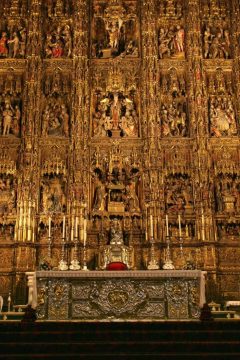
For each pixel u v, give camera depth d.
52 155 19.25
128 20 21.39
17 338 8.85
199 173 18.67
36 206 18.58
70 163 19.05
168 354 8.02
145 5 20.86
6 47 21.05
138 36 21.06
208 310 10.58
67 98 20.28
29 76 19.91
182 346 8.38
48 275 14.67
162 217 18.34
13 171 19.16
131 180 19.12
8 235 18.53
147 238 18.03
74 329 9.66
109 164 19.19
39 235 18.44
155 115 19.38
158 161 18.80
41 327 9.62
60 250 18.12
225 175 19.19
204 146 18.95
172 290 14.83
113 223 17.62
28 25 20.78
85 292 14.82
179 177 19.27
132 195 18.92
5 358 7.85
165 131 19.73
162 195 18.55
